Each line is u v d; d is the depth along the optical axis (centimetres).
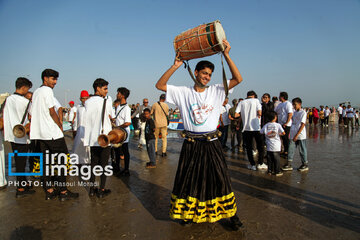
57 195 383
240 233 261
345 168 553
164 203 350
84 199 368
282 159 663
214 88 265
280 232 263
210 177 256
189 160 262
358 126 1941
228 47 237
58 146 362
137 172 532
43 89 351
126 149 497
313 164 596
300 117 518
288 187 419
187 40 239
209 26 229
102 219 298
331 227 274
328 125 2081
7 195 386
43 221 293
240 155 722
